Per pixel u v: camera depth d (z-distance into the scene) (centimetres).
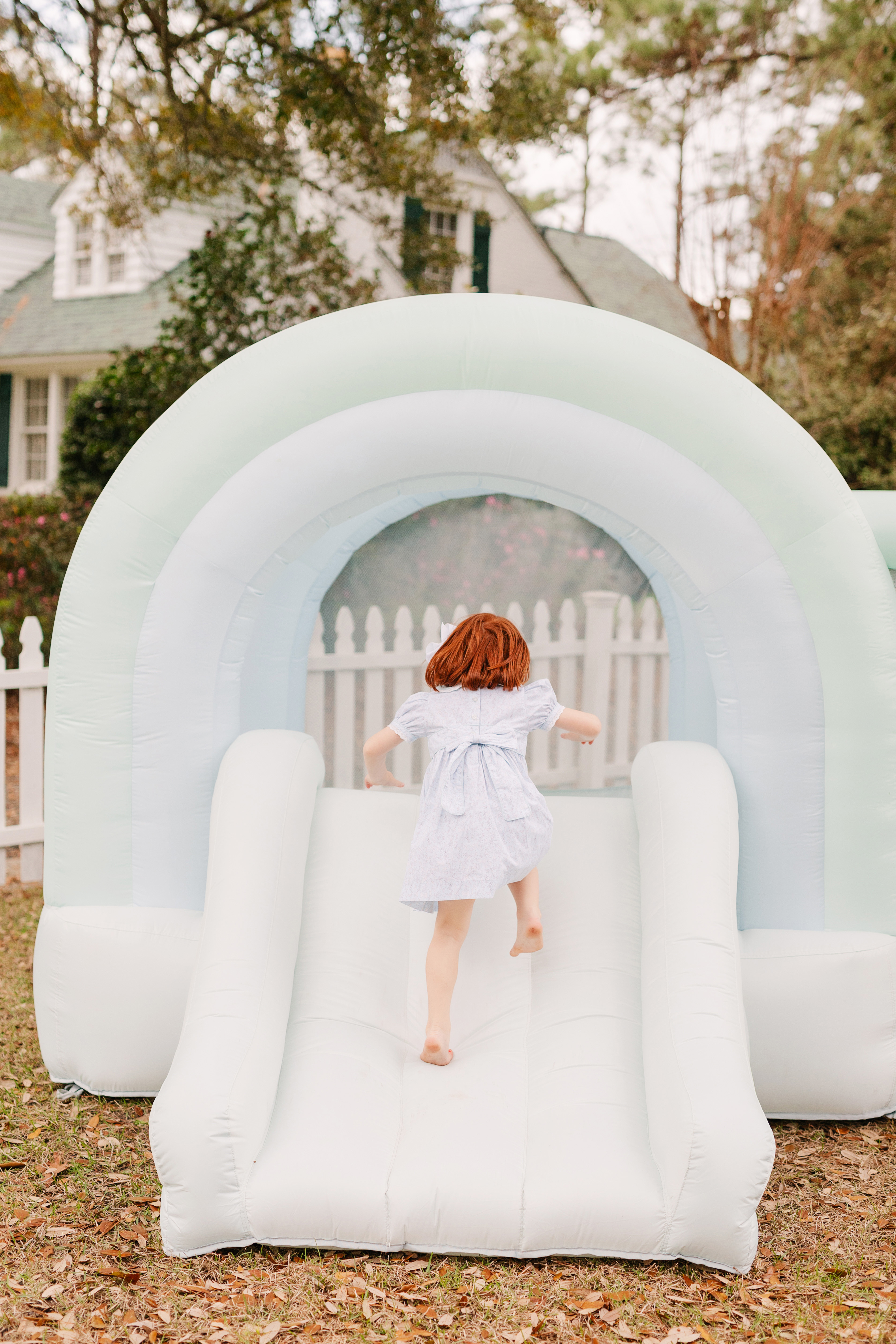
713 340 1232
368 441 326
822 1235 279
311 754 357
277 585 396
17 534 1094
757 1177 253
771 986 325
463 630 337
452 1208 258
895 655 325
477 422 323
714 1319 243
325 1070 293
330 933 332
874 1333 239
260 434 327
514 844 304
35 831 569
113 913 341
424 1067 303
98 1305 245
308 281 976
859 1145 325
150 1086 339
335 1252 266
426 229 1055
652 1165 267
